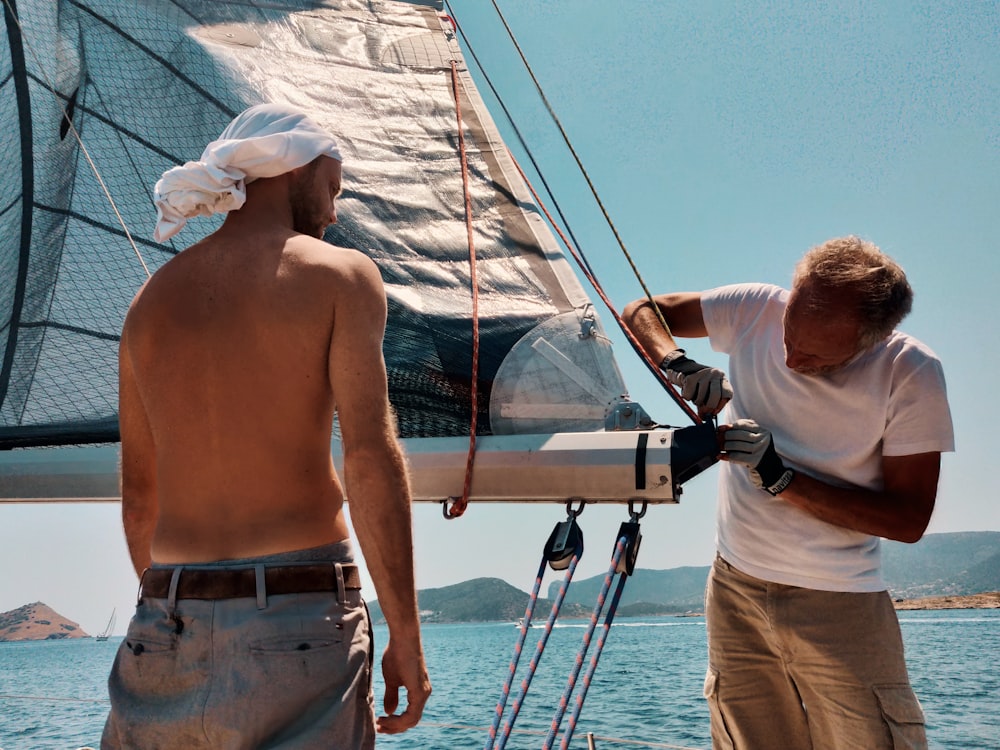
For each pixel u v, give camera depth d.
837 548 1.96
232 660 1.15
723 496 2.19
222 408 1.22
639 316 2.10
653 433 1.67
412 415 2.01
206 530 1.21
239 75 2.61
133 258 2.42
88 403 2.31
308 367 1.24
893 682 1.92
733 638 2.12
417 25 2.85
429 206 2.35
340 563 1.25
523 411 1.98
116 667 1.24
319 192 1.41
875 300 1.77
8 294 2.40
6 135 2.50
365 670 1.23
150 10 2.63
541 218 2.33
